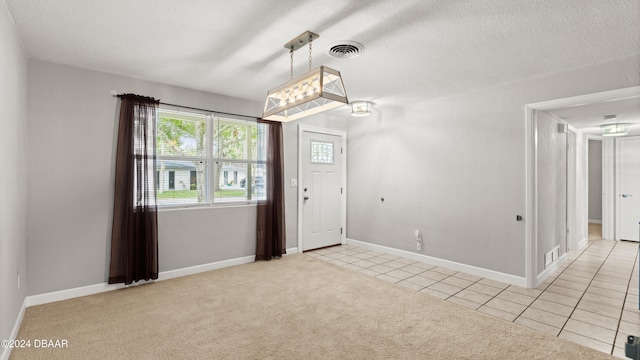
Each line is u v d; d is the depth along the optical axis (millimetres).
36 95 3021
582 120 4484
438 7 2049
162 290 3393
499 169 3723
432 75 3391
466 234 4039
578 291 3398
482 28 2336
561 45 2623
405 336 2445
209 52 2834
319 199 5418
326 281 3705
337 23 2279
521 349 2270
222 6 2070
